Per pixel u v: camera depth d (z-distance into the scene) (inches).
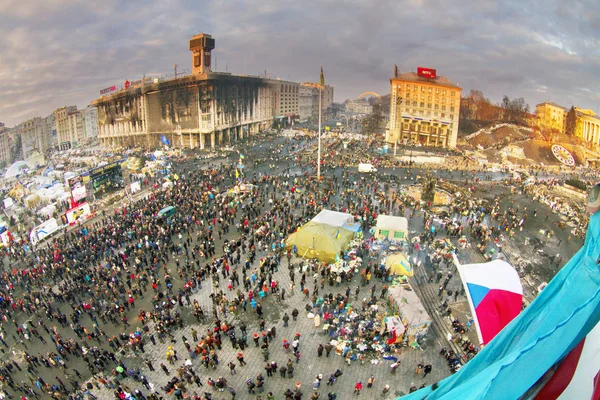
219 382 916.6
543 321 257.8
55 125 5290.4
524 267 1513.3
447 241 1704.0
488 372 225.1
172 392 932.6
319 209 2046.0
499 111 4109.3
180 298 1268.5
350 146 4227.4
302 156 3757.4
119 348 1109.1
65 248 1734.7
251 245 1633.9
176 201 2234.3
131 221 1929.1
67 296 1343.5
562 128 3319.4
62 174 3294.8
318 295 1310.3
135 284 1435.8
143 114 5132.9
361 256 1578.5
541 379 218.4
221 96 4776.1
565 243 1756.9
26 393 982.4
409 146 4252.0
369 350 1054.4
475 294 836.0
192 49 5265.8
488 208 2164.1
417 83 4224.9
